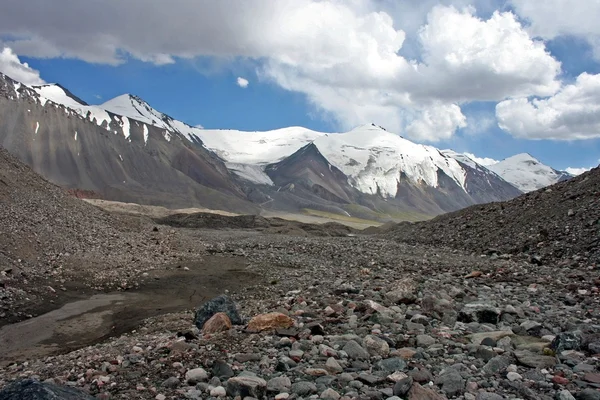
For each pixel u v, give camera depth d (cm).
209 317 1295
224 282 2522
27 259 2448
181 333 1156
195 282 2509
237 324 1276
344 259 3306
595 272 2172
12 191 3231
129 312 1911
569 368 845
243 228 9556
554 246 2850
